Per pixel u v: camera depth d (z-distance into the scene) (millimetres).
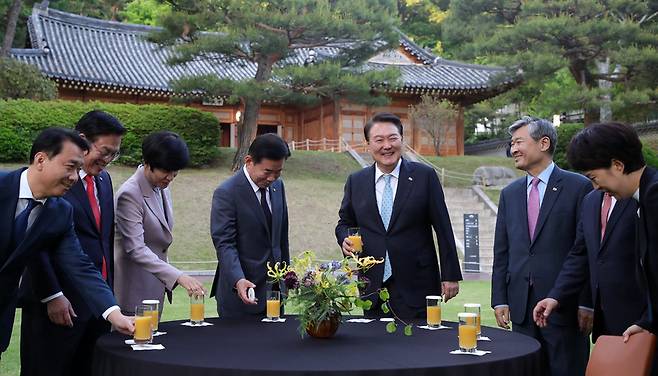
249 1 16984
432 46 37031
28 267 3686
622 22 19312
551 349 4137
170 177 4285
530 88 24891
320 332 3475
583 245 4023
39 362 3869
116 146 4004
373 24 18078
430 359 2986
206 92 17859
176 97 19625
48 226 3375
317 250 14594
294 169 20156
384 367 2816
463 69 27078
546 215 4293
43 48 22984
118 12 35375
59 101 17562
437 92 25359
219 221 4391
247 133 19078
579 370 4164
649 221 2904
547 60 18625
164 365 2893
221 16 17141
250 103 19000
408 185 4488
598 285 3799
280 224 4531
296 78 17203
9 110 16938
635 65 19328
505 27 21766
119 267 4285
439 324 3865
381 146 4434
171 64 18125
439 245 4531
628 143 3059
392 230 4453
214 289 4547
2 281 3283
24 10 27609
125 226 4203
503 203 4547
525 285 4305
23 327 3922
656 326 3033
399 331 3758
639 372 2947
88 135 3898
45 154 3227
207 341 3441
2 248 3232
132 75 23391
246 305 4352
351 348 3258
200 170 18938
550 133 4355
